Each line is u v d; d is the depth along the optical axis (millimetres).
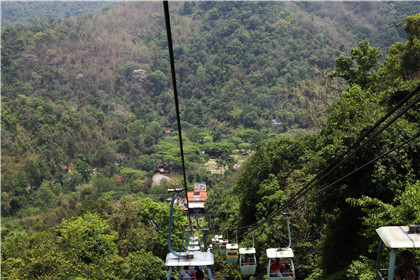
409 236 6410
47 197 154125
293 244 27406
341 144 22078
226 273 34312
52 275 30172
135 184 171500
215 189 94562
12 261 31328
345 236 23781
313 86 67250
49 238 38562
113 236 40875
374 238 15344
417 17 42188
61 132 198500
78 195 157250
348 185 22172
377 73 48281
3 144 170375
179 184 155625
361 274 14805
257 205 33250
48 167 176625
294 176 36312
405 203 14273
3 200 141250
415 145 20844
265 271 29453
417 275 6988
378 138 21016
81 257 38062
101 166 199375
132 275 37938
